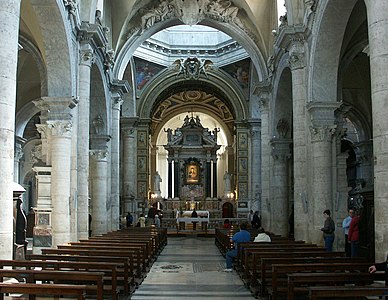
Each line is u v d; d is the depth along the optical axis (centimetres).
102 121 2395
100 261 1070
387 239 952
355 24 1881
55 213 1606
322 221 1706
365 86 2664
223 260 1900
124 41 2634
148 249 1616
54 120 1642
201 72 3822
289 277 798
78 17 1759
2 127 959
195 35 3800
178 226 3547
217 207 4897
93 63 2012
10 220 965
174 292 1191
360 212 1716
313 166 1745
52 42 1620
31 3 1497
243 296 1139
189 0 2612
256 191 3541
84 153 1797
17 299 923
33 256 1070
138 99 3834
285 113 2489
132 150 3647
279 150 2505
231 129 4881
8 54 976
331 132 1722
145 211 3797
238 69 3769
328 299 861
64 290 657
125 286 1069
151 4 2628
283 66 2181
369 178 2966
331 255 1165
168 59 3800
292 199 2539
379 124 973
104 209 2392
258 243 1492
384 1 977
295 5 1912
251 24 2672
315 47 1678
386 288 659
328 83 1720
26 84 2689
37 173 1625
